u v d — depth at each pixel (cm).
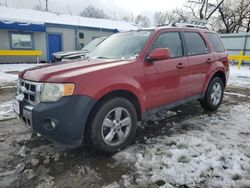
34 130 290
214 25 2992
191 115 491
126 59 355
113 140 324
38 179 265
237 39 1786
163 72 376
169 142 356
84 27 1995
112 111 313
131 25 2534
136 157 311
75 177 269
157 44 384
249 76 1136
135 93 334
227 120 461
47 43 1842
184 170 279
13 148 337
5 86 809
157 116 482
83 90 281
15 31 1691
